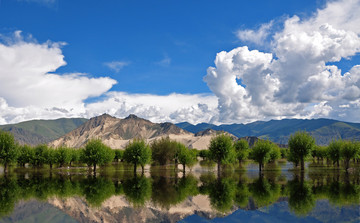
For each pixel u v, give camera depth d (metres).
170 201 41.41
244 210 34.34
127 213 34.62
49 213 34.56
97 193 48.38
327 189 46.44
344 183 53.28
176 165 115.88
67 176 80.19
